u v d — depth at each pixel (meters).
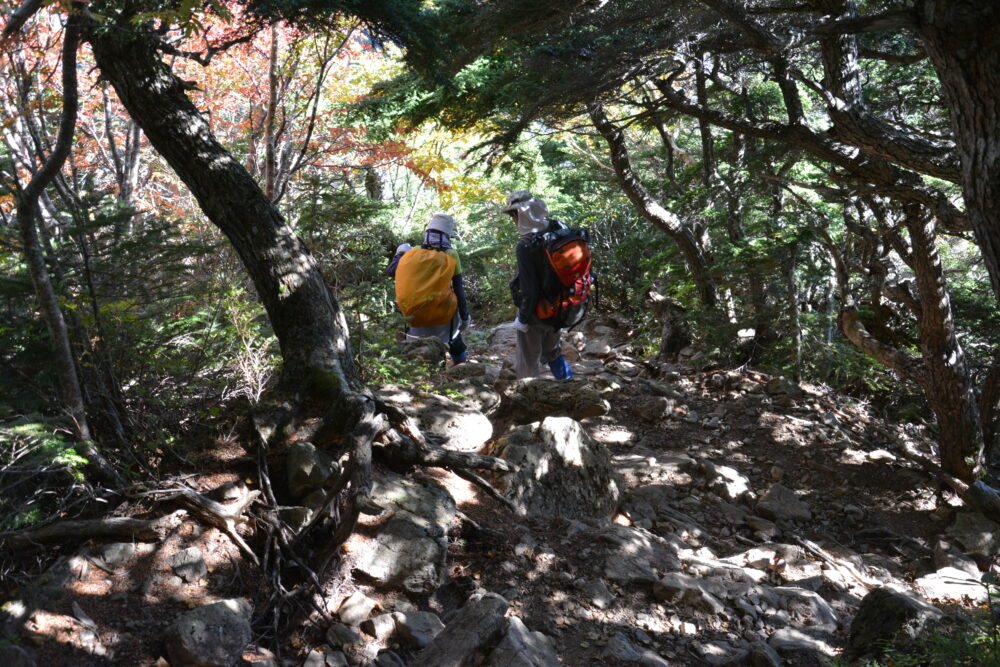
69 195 3.98
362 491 3.70
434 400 5.45
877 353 6.95
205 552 3.59
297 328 4.57
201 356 4.42
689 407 7.42
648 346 9.75
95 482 3.70
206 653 3.07
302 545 3.73
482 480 4.68
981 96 2.93
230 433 4.20
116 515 3.60
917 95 7.95
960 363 6.27
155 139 4.43
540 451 5.05
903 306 8.87
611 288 12.05
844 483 6.40
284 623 3.47
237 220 4.52
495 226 16.06
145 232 4.27
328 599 3.62
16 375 3.78
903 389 8.33
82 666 2.94
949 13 2.86
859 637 4.12
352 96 10.82
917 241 6.02
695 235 8.99
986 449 6.62
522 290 6.37
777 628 4.29
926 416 8.62
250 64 9.84
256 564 3.63
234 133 11.30
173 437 4.04
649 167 13.60
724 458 6.59
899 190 5.33
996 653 3.34
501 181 14.01
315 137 11.03
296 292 4.57
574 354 9.10
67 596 3.18
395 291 6.70
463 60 6.50
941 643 3.50
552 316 6.40
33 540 3.32
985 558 5.57
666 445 6.69
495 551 4.32
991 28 2.81
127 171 8.62
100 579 3.32
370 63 11.20
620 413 7.16
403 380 5.83
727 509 5.75
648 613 4.17
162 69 4.42
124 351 4.13
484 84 8.13
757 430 7.02
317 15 4.35
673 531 5.30
